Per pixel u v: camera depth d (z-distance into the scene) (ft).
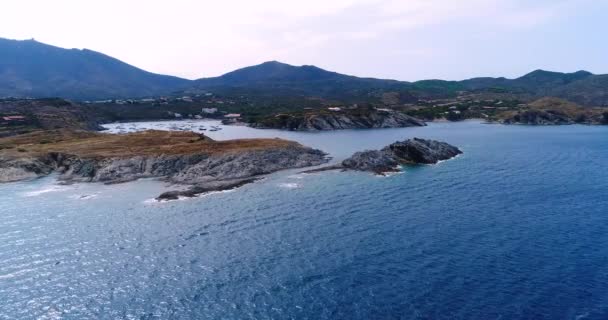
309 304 149.69
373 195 290.35
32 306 153.17
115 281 169.78
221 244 204.33
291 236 213.25
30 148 428.56
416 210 254.06
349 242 204.03
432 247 196.13
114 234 220.84
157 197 291.79
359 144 584.81
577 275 165.78
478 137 653.30
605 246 192.85
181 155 386.73
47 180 358.23
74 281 170.50
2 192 316.81
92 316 146.30
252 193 301.22
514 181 329.72
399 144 430.20
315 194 295.69
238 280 167.94
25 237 218.59
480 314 141.38
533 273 168.45
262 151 403.95
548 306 144.97
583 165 396.78
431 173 363.56
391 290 157.79
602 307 143.33
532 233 211.61
